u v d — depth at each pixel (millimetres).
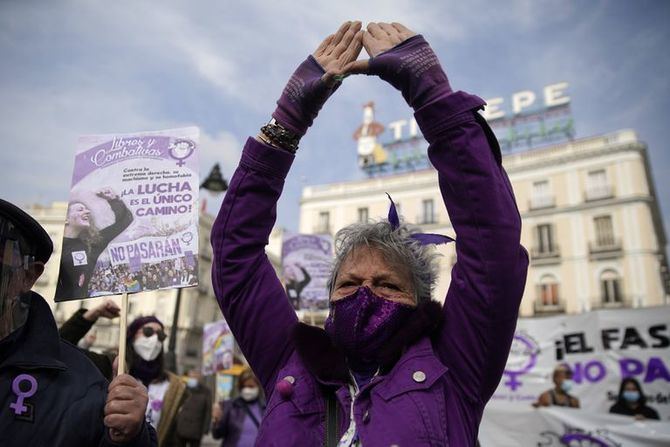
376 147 39406
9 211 1589
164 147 2164
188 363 40750
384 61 1498
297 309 7770
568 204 31875
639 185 30156
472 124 1421
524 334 6672
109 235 2041
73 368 1688
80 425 1562
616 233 30156
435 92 1447
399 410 1307
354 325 1467
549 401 6305
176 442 4238
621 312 6180
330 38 1724
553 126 34156
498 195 1397
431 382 1357
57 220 38750
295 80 1712
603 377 6098
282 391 1481
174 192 2100
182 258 2016
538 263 31922
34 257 1720
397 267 1555
